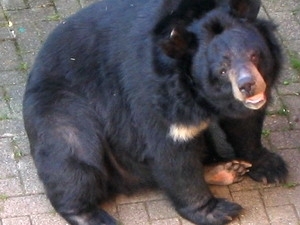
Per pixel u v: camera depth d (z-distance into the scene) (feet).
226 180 32.89
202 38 27.86
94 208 32.22
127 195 33.14
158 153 30.53
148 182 33.01
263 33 28.35
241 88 26.76
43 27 40.19
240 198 32.83
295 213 32.27
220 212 31.86
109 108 31.35
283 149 34.55
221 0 28.25
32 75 32.55
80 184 31.37
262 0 41.16
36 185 33.58
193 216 31.94
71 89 31.73
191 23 28.25
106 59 30.78
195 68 27.94
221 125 32.12
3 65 38.32
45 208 32.83
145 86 29.37
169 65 28.37
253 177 33.42
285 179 33.32
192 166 30.68
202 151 31.42
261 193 32.99
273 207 32.48
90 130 31.68
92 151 31.63
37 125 31.68
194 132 29.63
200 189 31.45
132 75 29.81
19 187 33.50
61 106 31.68
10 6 41.11
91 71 31.27
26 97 32.42
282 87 36.86
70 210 31.86
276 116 35.76
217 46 27.43
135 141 31.45
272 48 28.58
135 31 29.81
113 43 30.55
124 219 32.42
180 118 29.09
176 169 30.68
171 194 31.78
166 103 28.96
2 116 36.09
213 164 33.19
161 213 32.55
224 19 27.91
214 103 28.50
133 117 30.68
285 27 39.93
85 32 31.42
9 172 34.01
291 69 37.76
